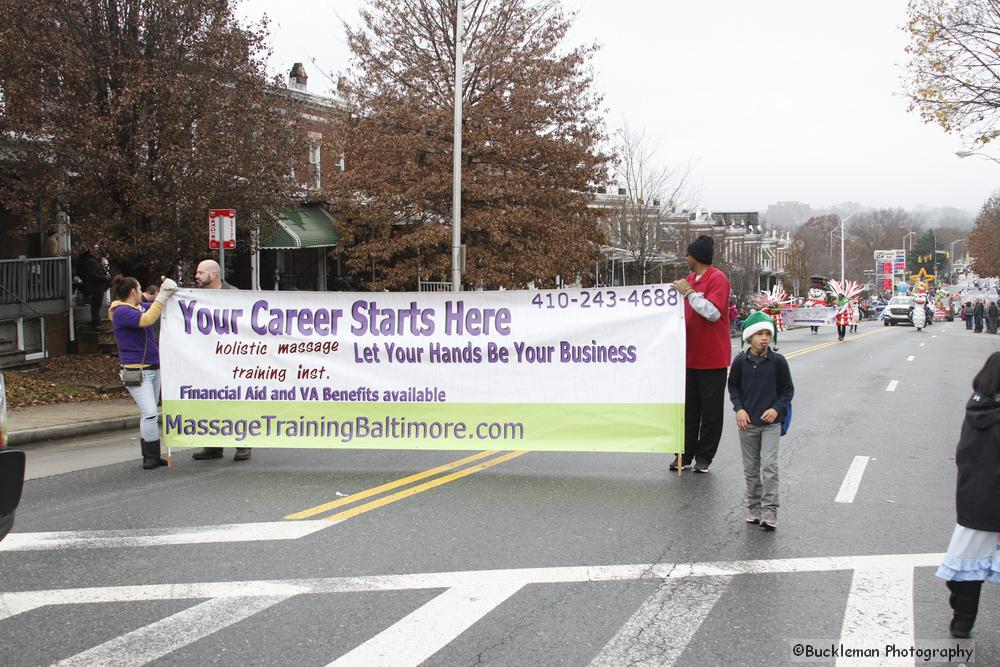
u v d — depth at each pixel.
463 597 4.67
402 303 8.12
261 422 8.31
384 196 22.41
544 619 4.36
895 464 8.49
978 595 4.08
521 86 23.28
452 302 8.05
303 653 3.96
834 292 45.78
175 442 8.34
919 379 17.64
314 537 5.79
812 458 8.82
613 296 7.80
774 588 4.82
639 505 6.67
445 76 23.94
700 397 7.88
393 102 23.28
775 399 5.98
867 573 5.09
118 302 8.15
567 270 24.03
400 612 4.46
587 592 4.75
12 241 18.47
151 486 7.39
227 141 15.21
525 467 8.17
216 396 8.31
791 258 74.31
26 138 14.41
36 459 9.02
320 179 24.77
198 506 6.64
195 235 15.41
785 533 5.94
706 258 7.73
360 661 3.87
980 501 3.95
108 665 3.84
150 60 14.82
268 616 4.41
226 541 5.71
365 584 4.88
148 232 14.98
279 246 21.89
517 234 23.30
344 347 8.21
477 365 8.02
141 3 14.69
